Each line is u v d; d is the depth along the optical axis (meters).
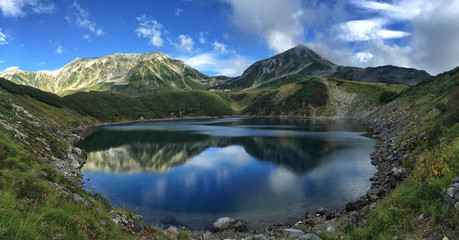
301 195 27.47
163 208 24.91
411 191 11.73
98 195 18.16
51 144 38.25
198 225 21.31
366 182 30.47
